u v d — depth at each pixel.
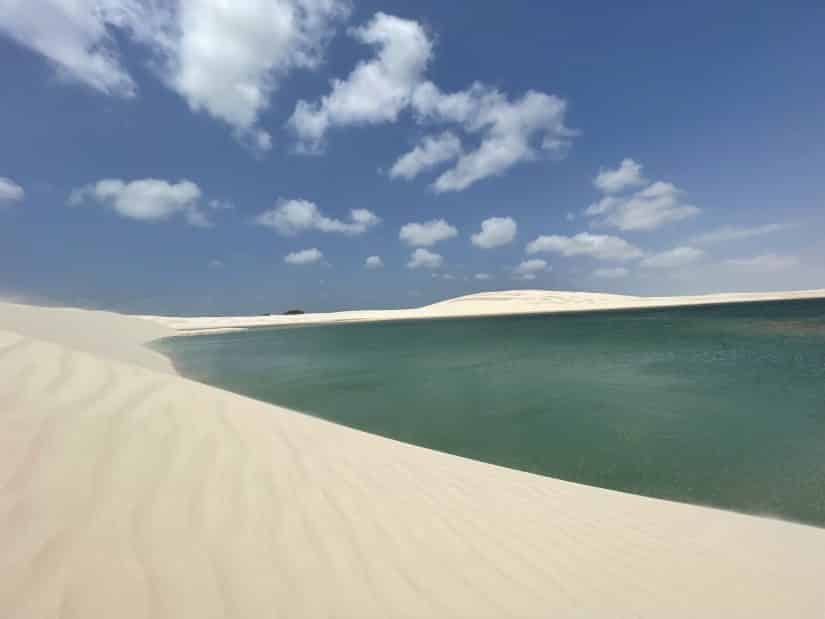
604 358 17.69
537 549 3.04
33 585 1.73
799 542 3.63
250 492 3.02
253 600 1.97
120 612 1.71
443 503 3.61
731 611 2.49
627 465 6.29
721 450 6.78
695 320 41.59
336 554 2.53
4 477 2.40
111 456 2.96
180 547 2.23
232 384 13.20
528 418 8.95
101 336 18.94
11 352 5.18
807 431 7.57
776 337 23.80
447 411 9.63
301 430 4.94
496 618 2.19
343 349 24.06
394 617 2.07
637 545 3.29
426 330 41.88
